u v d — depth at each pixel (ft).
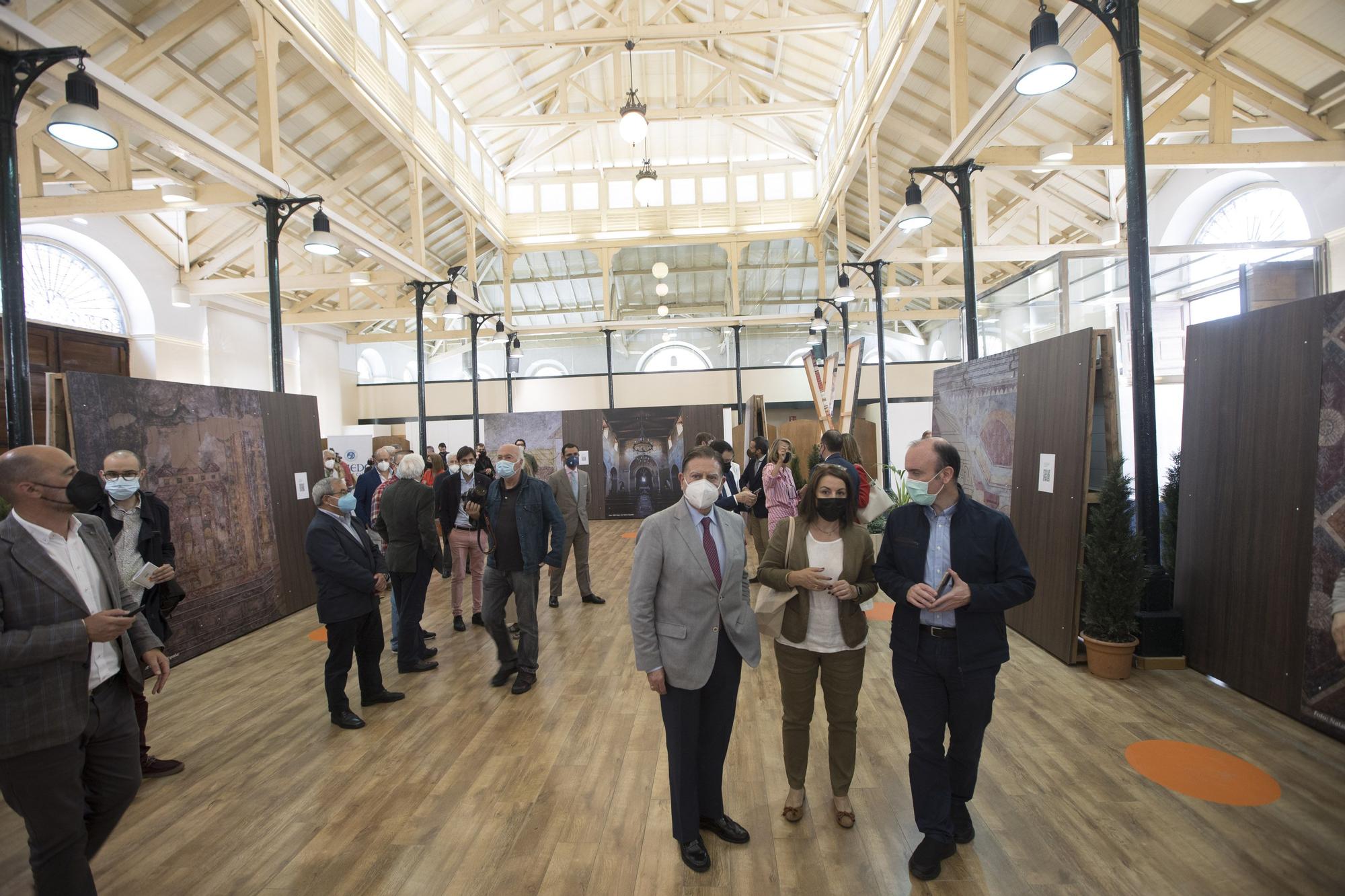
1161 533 15.65
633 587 7.95
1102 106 31.17
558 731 11.83
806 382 61.82
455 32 39.34
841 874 7.62
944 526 7.80
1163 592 13.94
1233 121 30.63
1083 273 32.94
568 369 63.41
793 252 62.23
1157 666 13.64
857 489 8.13
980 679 7.47
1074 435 14.24
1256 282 29.99
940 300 60.75
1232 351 13.05
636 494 44.45
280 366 23.76
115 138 14.05
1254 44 25.77
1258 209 34.22
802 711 8.43
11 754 6.13
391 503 15.29
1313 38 24.56
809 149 57.62
